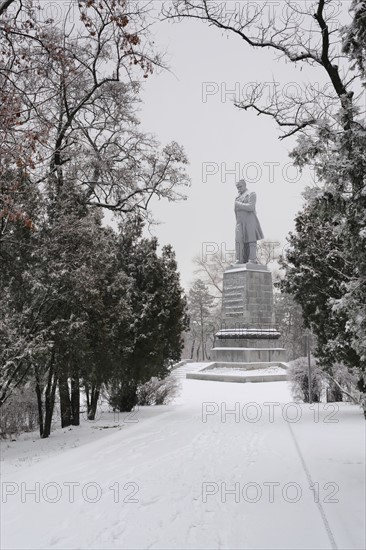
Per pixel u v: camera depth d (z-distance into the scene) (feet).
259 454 37.37
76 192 55.67
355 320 26.53
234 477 30.63
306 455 36.32
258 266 135.54
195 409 68.59
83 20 44.21
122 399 70.54
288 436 44.57
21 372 51.42
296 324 162.50
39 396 56.18
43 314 50.60
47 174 52.54
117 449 40.24
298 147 26.73
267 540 20.62
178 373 134.82
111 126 68.69
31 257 50.11
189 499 26.20
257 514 23.81
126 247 69.36
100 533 21.47
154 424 54.49
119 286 59.41
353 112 25.90
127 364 64.54
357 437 42.88
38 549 19.77
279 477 30.40
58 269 49.73
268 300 134.51
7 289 50.88
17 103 34.32
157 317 65.82
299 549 19.60
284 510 24.27
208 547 20.02
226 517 23.47
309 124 31.14
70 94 60.03
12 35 38.60
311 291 53.26
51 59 42.09
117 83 64.44
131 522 22.81
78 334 51.08
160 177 68.69
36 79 41.29
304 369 76.95
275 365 126.52
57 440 51.34
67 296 50.11
